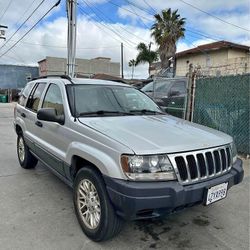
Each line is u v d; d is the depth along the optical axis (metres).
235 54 27.95
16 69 51.88
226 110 7.54
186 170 2.93
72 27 14.15
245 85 7.05
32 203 4.22
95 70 52.56
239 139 7.23
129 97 4.62
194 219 3.86
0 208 4.03
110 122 3.60
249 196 4.66
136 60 38.41
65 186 4.89
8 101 34.22
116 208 2.96
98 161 3.03
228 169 3.41
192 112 8.48
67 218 3.79
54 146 4.13
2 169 5.82
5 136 9.80
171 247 3.22
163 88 9.69
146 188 2.73
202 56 29.59
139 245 3.24
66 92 4.12
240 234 3.52
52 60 47.34
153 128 3.45
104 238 3.16
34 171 5.70
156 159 2.82
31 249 3.11
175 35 29.45
